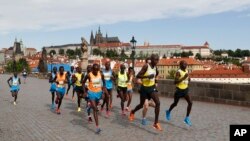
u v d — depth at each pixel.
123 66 13.63
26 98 21.59
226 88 16.50
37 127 10.81
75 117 13.07
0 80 54.00
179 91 10.84
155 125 9.85
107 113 13.12
